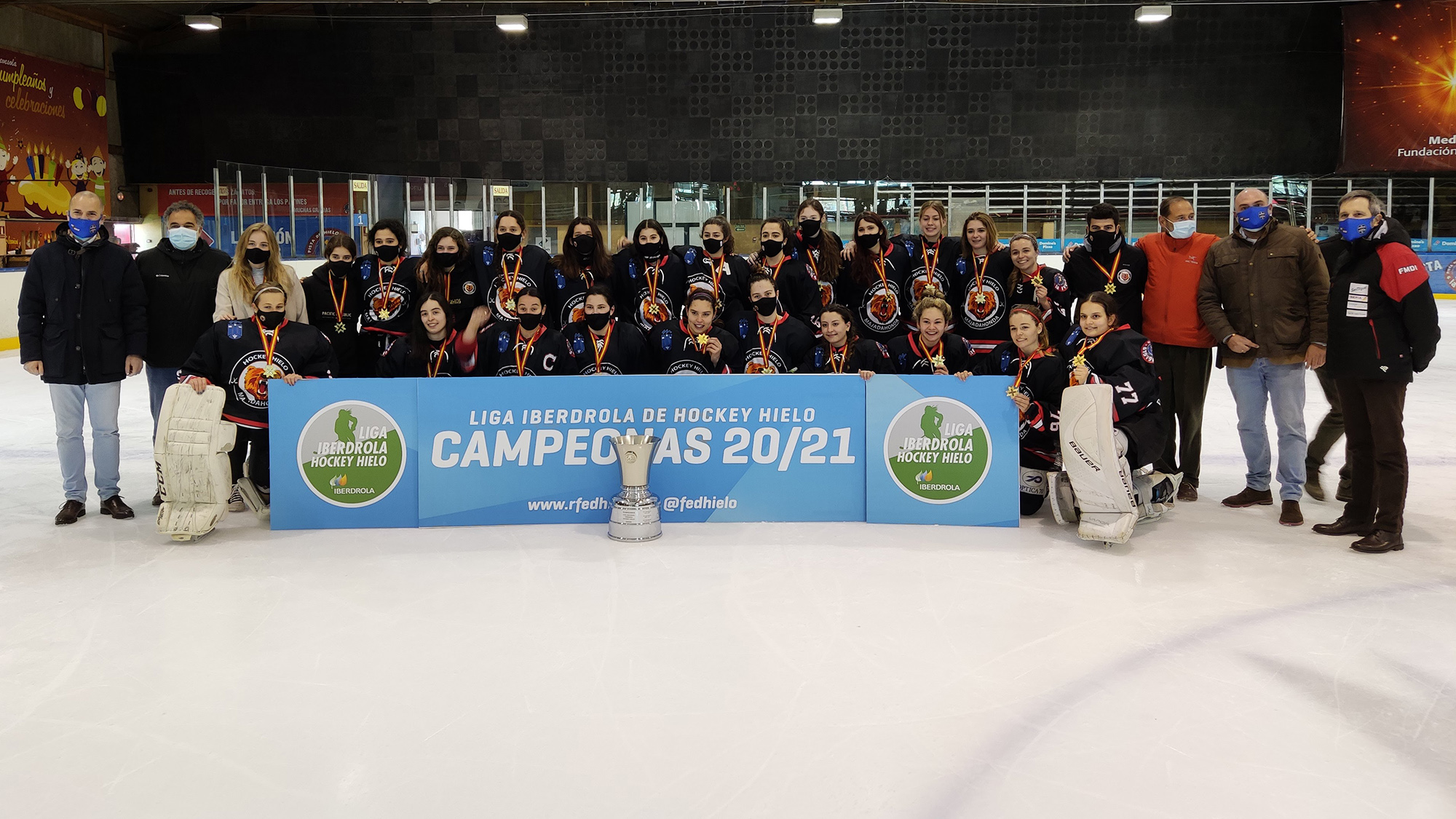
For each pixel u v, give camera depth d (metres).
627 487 4.42
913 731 2.59
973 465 4.64
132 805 2.27
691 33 17.05
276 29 17.38
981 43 16.78
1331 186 16.55
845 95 17.11
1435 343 4.04
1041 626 3.33
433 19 17.20
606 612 3.46
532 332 4.90
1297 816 2.21
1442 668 2.99
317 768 2.42
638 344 5.05
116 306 4.84
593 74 17.28
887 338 5.74
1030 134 17.02
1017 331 4.65
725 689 2.84
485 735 2.57
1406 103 15.85
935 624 3.34
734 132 17.34
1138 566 4.00
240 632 3.30
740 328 5.22
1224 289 4.90
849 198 16.53
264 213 12.11
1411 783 2.35
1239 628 3.32
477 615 3.44
